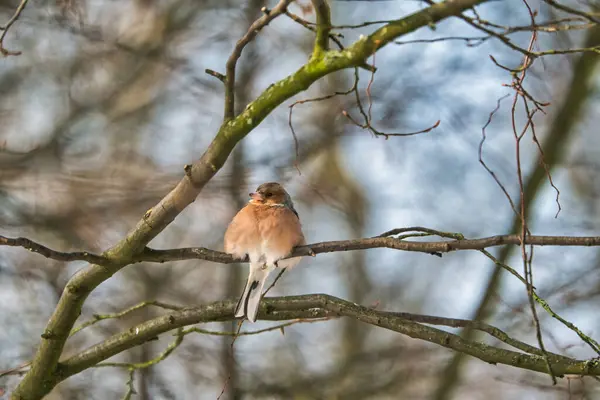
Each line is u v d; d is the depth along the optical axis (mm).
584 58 12656
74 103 13164
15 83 13023
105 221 12250
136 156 13523
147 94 14086
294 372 13648
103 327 12406
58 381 6996
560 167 13844
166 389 11805
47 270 12023
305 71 5172
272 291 15672
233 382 11656
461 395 13938
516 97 5766
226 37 13938
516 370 13711
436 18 4887
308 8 7453
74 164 12750
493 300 12438
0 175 11594
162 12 13875
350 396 13086
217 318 7059
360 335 15180
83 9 12469
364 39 4984
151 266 13820
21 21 12102
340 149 16078
